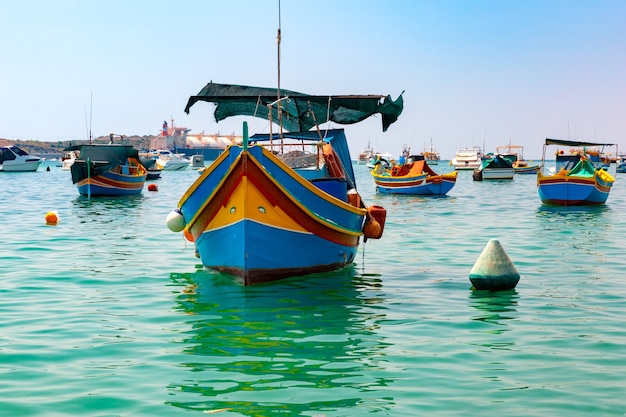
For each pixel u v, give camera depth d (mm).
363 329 11570
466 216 32406
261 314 12594
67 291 14625
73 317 12328
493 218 31344
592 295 14195
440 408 8078
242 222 14602
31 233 25000
